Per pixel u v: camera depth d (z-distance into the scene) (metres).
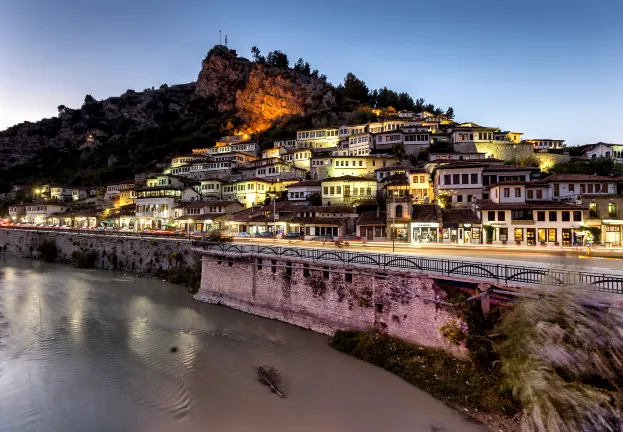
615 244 38.84
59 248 60.19
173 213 77.06
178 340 26.12
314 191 69.25
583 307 15.62
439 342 20.45
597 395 13.70
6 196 140.38
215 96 173.62
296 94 155.25
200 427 16.64
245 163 106.94
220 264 34.69
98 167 154.88
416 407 17.41
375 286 23.72
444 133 87.88
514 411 15.70
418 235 45.59
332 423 16.75
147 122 186.12
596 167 63.53
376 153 85.12
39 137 189.12
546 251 34.34
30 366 22.48
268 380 20.38
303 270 27.97
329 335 25.67
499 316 18.14
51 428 16.64
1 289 40.84
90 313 32.31
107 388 19.94
